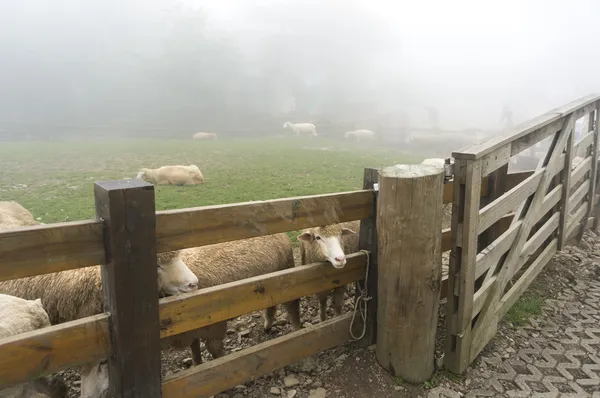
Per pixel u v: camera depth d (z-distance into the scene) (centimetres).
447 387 320
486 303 361
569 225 554
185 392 263
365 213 348
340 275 345
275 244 428
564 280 514
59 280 304
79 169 1515
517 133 354
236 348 395
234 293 281
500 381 329
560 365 350
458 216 314
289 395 312
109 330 229
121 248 219
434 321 320
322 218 320
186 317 260
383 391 314
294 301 407
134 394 238
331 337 341
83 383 277
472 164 299
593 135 610
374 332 368
